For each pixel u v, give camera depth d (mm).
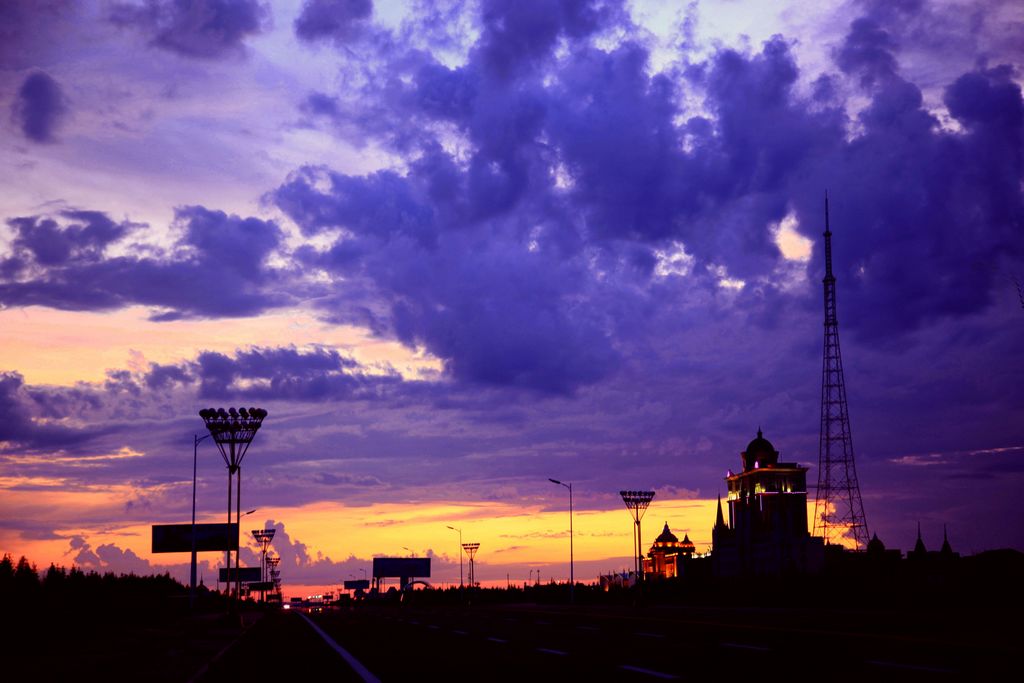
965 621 33625
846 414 176250
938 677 14969
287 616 92250
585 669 18844
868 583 66438
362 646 30234
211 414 69312
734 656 20281
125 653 32531
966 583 60906
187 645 36750
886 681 14656
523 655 23250
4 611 49250
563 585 137750
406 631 40500
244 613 128875
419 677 18641
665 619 44562
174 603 107312
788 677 15727
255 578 191250
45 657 31203
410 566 197500
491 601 167875
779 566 162000
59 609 54000
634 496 97000
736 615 48906
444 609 98125
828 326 177750
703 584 98125
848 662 17797
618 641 27328
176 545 124500
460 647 27469
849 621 35594
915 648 20422
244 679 20094
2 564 55188
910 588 62469
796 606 73625
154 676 22297
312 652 28453
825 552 164500
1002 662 16984
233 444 69625
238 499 69125
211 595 159250
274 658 26578
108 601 71062
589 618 49125
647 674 17266
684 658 20375
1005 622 32562
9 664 27875
